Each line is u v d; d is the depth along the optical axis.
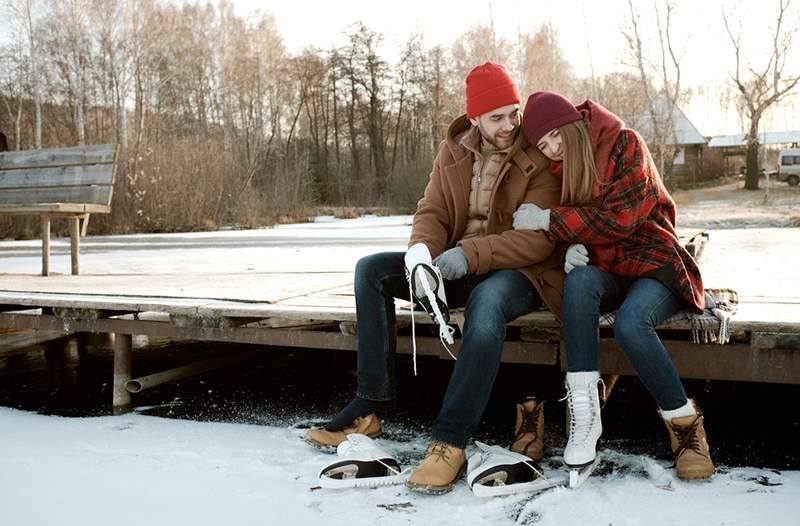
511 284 2.21
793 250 6.71
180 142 22.95
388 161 55.75
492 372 2.08
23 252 9.29
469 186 2.48
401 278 2.39
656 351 2.08
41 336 4.98
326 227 20.88
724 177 50.91
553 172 2.35
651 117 31.55
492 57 33.03
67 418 2.91
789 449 2.46
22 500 1.98
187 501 1.98
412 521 1.85
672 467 2.22
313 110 54.22
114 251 9.23
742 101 49.88
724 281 3.78
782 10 34.88
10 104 32.22
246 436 2.61
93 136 28.41
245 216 23.30
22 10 28.25
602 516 1.85
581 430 2.08
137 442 2.54
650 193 2.20
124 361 3.15
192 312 2.90
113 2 28.42
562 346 2.47
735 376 2.29
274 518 1.87
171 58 37.19
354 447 2.17
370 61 53.50
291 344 2.82
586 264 2.24
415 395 3.34
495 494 2.00
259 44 42.28
